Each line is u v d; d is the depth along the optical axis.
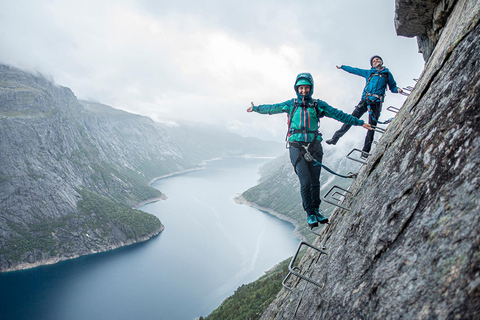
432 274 2.74
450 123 3.65
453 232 2.74
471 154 3.03
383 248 3.77
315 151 6.45
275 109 7.08
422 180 3.69
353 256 4.54
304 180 6.32
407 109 6.08
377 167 5.81
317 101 6.58
